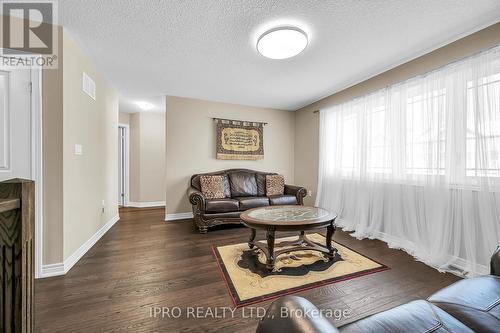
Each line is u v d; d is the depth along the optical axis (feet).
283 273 6.35
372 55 8.05
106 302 4.99
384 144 9.18
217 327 4.26
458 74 6.84
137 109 16.31
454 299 2.91
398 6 5.59
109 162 10.89
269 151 15.34
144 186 17.08
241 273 6.34
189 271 6.46
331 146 12.39
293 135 16.06
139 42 7.23
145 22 6.23
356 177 10.56
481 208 6.28
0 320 2.05
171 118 12.87
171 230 10.65
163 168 17.70
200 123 13.55
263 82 10.70
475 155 6.40
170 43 7.30
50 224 6.23
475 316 2.58
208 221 10.36
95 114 8.96
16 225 2.05
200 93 12.43
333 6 5.59
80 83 7.55
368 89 10.18
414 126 8.18
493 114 6.15
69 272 6.40
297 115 15.70
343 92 11.64
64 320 4.40
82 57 7.71
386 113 9.12
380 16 5.96
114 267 6.72
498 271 3.39
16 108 5.92
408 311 2.64
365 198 9.92
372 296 5.30
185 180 13.19
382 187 9.35
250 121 14.75
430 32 6.67
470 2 5.45
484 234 6.22
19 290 2.07
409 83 8.32
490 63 6.19
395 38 6.98
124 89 11.80
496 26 6.16
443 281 5.99
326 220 6.91
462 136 6.70
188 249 8.18
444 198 7.07
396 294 5.39
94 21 6.18
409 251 7.87
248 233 10.24
